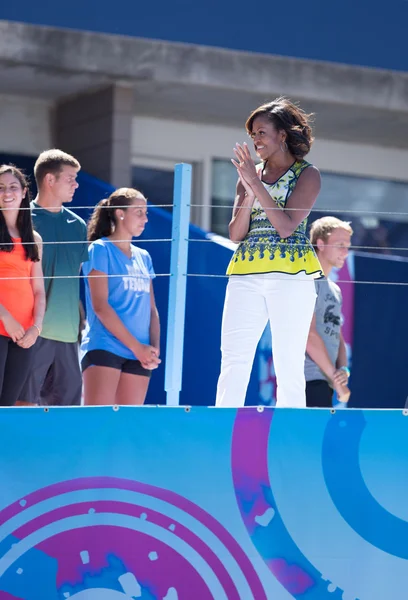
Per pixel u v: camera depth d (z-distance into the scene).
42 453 12.30
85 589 12.23
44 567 12.21
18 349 16.03
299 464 12.52
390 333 26.50
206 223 33.00
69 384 17.97
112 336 17.48
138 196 18.14
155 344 18.17
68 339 17.88
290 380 14.84
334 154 34.88
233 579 12.38
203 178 32.94
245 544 12.40
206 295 23.52
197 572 12.34
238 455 12.48
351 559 12.50
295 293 14.79
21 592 12.16
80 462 12.33
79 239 17.98
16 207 16.17
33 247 16.25
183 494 12.38
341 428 12.61
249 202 15.00
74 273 17.86
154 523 12.34
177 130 32.50
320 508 12.51
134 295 17.80
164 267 24.47
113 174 28.41
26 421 12.32
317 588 12.43
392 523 12.56
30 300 16.28
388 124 32.47
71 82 28.28
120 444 12.38
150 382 23.94
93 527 12.29
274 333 14.89
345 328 25.92
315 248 19.84
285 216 14.59
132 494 12.34
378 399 26.34
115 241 16.67
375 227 35.47
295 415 12.59
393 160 35.78
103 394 17.36
